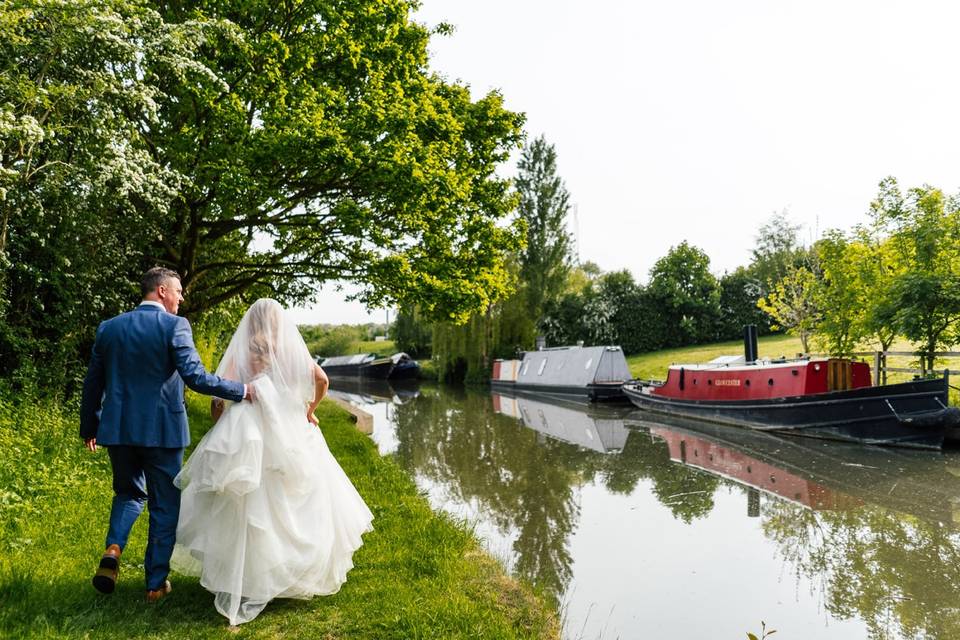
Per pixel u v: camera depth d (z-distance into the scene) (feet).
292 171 31.96
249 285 38.88
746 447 47.50
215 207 33.32
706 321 126.82
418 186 31.12
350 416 53.62
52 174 22.47
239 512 11.68
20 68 21.15
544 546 23.79
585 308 130.11
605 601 18.60
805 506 29.99
